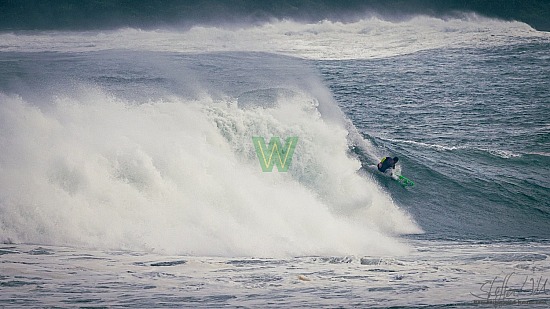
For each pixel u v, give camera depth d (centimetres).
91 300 3089
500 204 7069
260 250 4516
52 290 3231
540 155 8425
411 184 7075
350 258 4394
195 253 4319
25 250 4047
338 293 3391
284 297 3281
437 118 10444
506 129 9931
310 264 4153
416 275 3897
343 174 6556
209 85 9912
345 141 7056
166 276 3616
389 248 5031
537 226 6619
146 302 3095
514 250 5169
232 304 3123
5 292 3167
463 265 4312
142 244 4391
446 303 3247
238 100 7200
